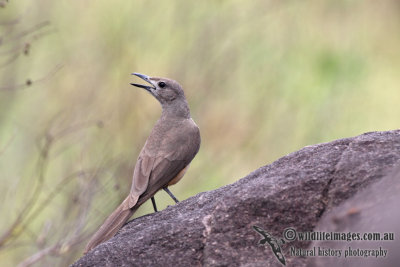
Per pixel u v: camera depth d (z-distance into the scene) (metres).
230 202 6.92
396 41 19.61
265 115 16.81
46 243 12.02
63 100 15.59
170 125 10.74
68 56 16.30
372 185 6.47
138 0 17.22
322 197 6.74
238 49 17.02
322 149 7.30
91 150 14.07
